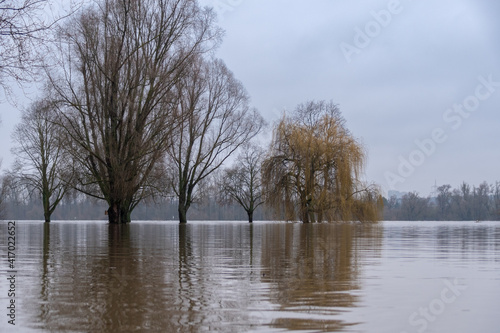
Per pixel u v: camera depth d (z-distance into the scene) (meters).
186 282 6.45
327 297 5.44
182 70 30.64
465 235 19.66
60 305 4.98
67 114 31.64
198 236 18.09
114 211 33.22
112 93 29.45
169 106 30.80
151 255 10.16
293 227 28.92
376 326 4.24
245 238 16.84
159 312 4.70
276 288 6.02
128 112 29.50
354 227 29.33
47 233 20.31
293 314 4.63
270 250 11.58
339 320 4.43
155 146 30.81
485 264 8.62
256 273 7.36
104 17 29.62
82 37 29.05
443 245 13.42
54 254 10.32
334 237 17.59
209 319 4.43
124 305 4.99
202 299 5.30
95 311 4.73
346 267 8.13
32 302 5.12
